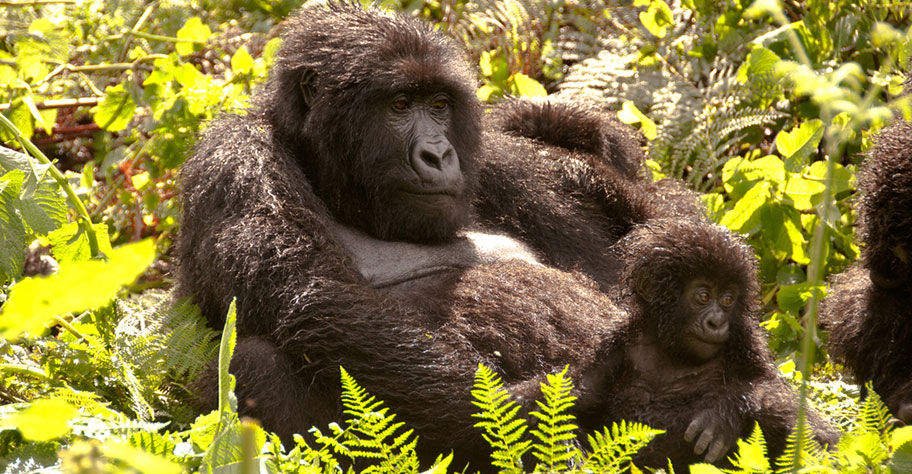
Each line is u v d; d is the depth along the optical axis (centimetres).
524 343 625
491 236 742
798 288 841
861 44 1095
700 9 1183
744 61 1148
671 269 571
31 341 658
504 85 1190
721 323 557
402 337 571
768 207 918
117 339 663
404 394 560
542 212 782
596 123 904
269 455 397
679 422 558
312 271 595
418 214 675
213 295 645
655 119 1134
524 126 896
